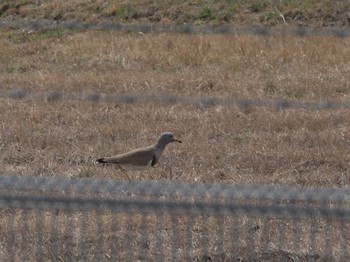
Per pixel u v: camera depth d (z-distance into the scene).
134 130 29.78
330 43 39.09
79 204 16.45
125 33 42.03
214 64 38.75
